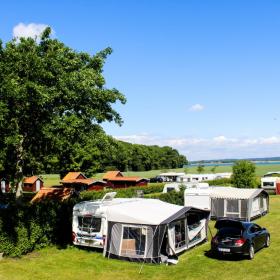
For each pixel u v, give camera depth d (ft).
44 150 74.95
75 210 75.20
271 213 126.11
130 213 69.10
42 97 61.67
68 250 74.38
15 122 64.44
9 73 63.00
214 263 64.95
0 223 66.33
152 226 65.87
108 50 81.05
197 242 79.56
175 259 66.13
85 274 59.72
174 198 127.44
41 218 74.59
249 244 66.28
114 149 82.12
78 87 68.18
